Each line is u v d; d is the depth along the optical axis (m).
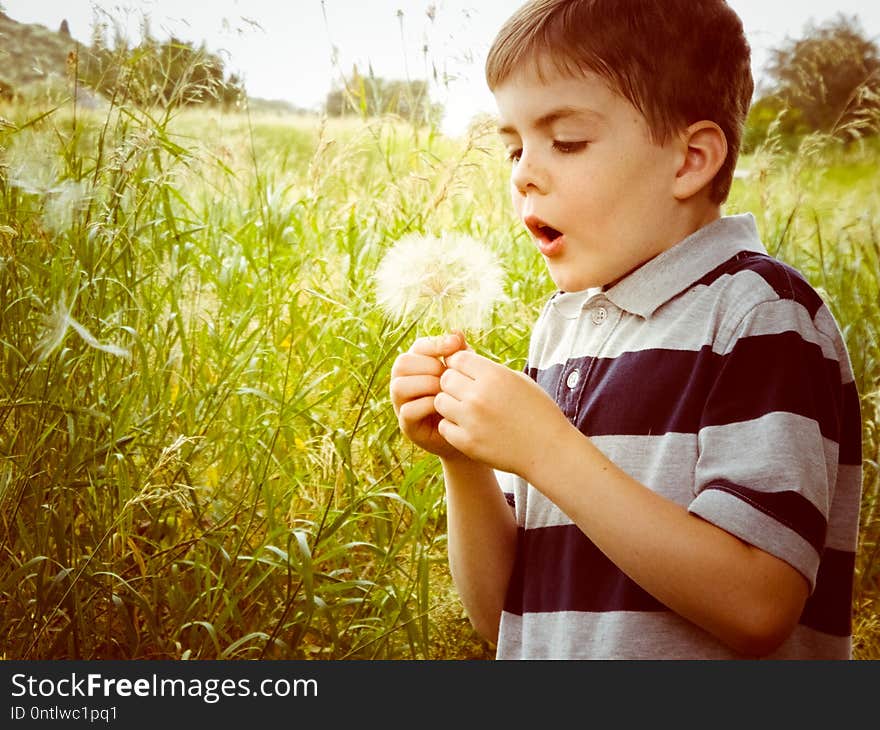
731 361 1.02
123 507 2.08
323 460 2.20
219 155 3.28
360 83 3.54
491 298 1.20
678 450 1.03
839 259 3.64
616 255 1.11
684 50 1.09
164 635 2.13
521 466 1.01
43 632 1.96
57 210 2.35
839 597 1.15
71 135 2.51
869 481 2.61
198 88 2.89
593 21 1.07
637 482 0.99
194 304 2.71
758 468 0.96
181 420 2.42
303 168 4.09
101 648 2.11
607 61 1.06
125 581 2.00
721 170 1.15
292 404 2.34
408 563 2.38
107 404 2.28
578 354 1.19
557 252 1.13
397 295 1.21
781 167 4.14
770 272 1.07
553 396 1.23
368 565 2.29
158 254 2.70
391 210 3.15
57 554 2.04
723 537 0.94
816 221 3.21
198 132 3.34
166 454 2.06
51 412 2.19
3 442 2.18
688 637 1.03
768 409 0.98
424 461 2.14
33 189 2.33
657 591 0.96
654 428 1.06
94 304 2.30
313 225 3.39
